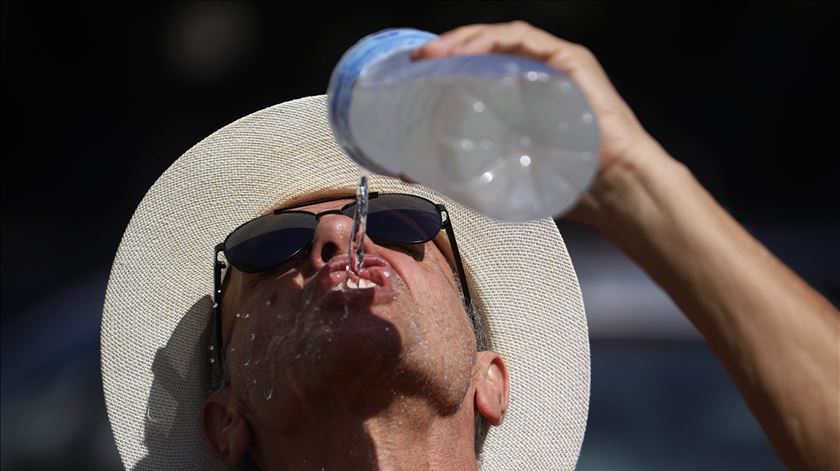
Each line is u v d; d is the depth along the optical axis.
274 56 15.12
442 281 3.79
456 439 3.55
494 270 4.20
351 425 3.39
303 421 3.46
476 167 2.25
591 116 2.21
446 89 2.26
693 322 2.36
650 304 7.19
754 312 2.27
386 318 3.30
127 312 4.10
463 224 4.19
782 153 13.71
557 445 4.11
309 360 3.33
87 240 12.38
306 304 3.43
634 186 2.40
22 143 13.79
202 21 14.92
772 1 14.07
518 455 4.10
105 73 14.49
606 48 14.79
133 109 14.62
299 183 4.16
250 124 4.15
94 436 6.82
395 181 4.17
